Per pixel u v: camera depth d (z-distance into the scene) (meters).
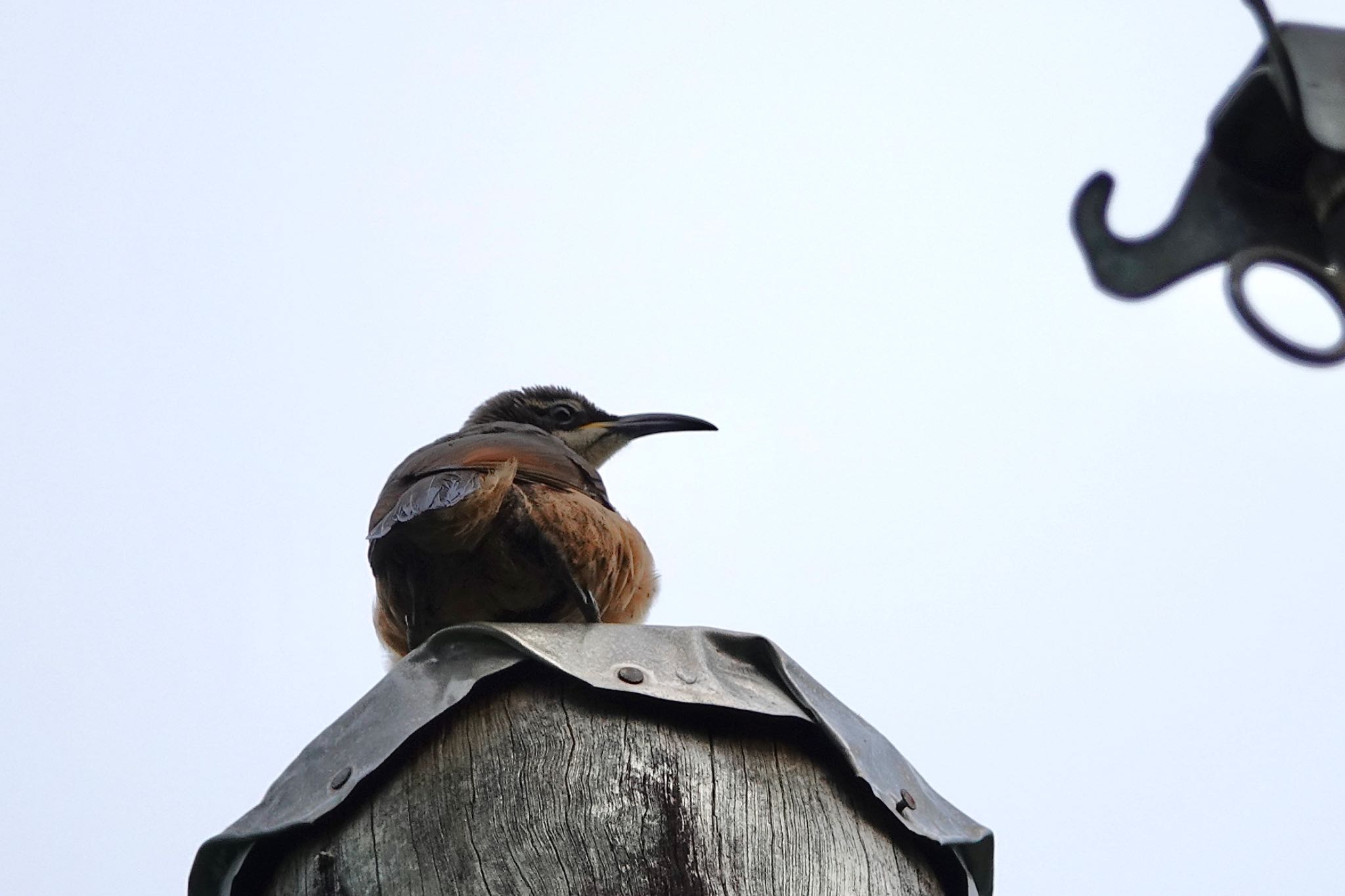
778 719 7.69
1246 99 8.41
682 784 7.34
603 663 7.61
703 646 7.86
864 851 7.53
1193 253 8.83
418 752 7.59
